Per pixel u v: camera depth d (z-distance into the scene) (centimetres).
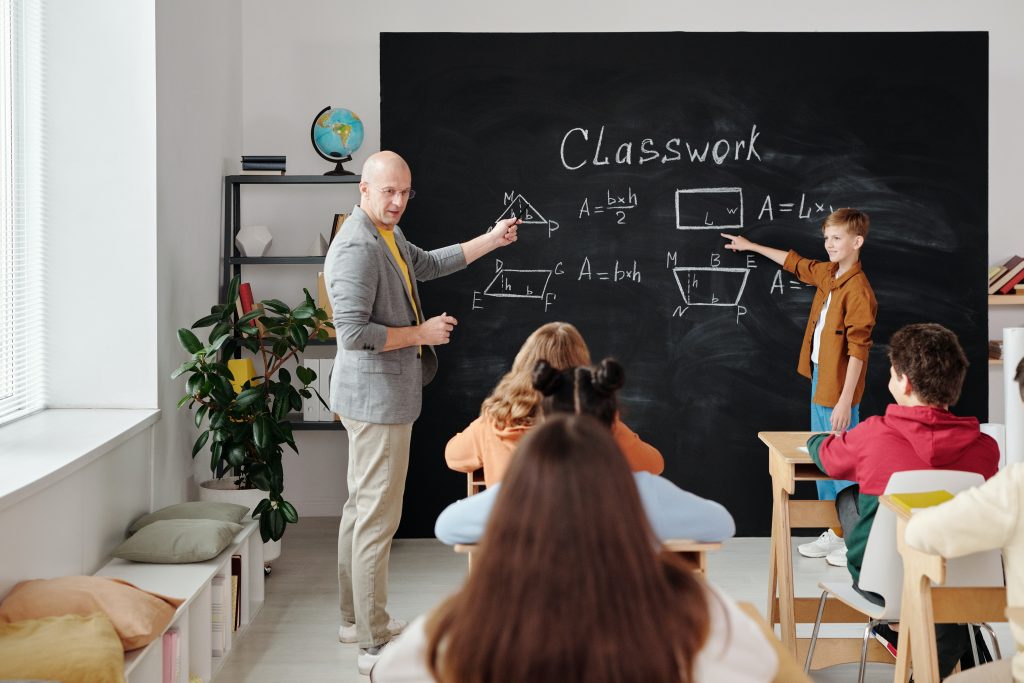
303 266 516
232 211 482
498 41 477
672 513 189
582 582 98
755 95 479
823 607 312
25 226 365
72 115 377
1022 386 215
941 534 205
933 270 483
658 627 98
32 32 368
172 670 288
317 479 529
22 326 359
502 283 483
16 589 266
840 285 438
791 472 319
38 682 220
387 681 112
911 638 251
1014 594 199
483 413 266
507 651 97
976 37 479
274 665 340
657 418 488
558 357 254
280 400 409
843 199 482
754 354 486
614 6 512
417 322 350
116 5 376
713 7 513
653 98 479
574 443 104
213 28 459
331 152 482
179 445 414
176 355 406
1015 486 200
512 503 102
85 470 316
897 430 274
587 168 480
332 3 512
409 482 487
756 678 116
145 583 311
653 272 484
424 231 480
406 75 476
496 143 479
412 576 433
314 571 441
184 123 415
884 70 479
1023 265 517
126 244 380
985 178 482
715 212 483
